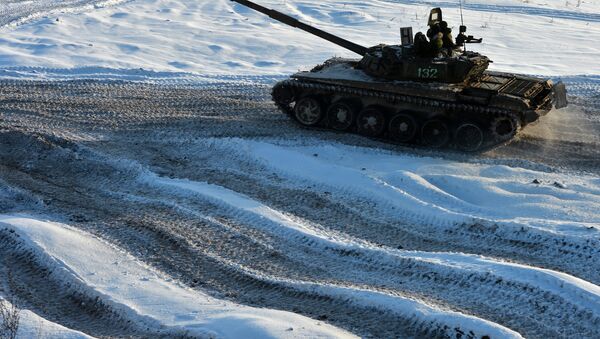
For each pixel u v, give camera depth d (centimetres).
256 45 2741
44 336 984
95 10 3269
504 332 938
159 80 2377
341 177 1580
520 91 1702
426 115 1777
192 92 2261
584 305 1027
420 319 1004
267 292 1137
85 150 1766
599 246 1211
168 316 1047
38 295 1135
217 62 2581
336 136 1852
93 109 2091
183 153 1761
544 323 1012
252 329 949
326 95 1869
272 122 1975
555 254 1227
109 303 1088
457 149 1764
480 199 1477
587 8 3503
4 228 1304
